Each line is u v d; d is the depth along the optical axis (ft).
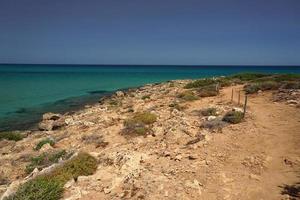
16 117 122.62
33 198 30.68
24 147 69.21
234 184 32.76
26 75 441.27
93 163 40.45
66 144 64.75
